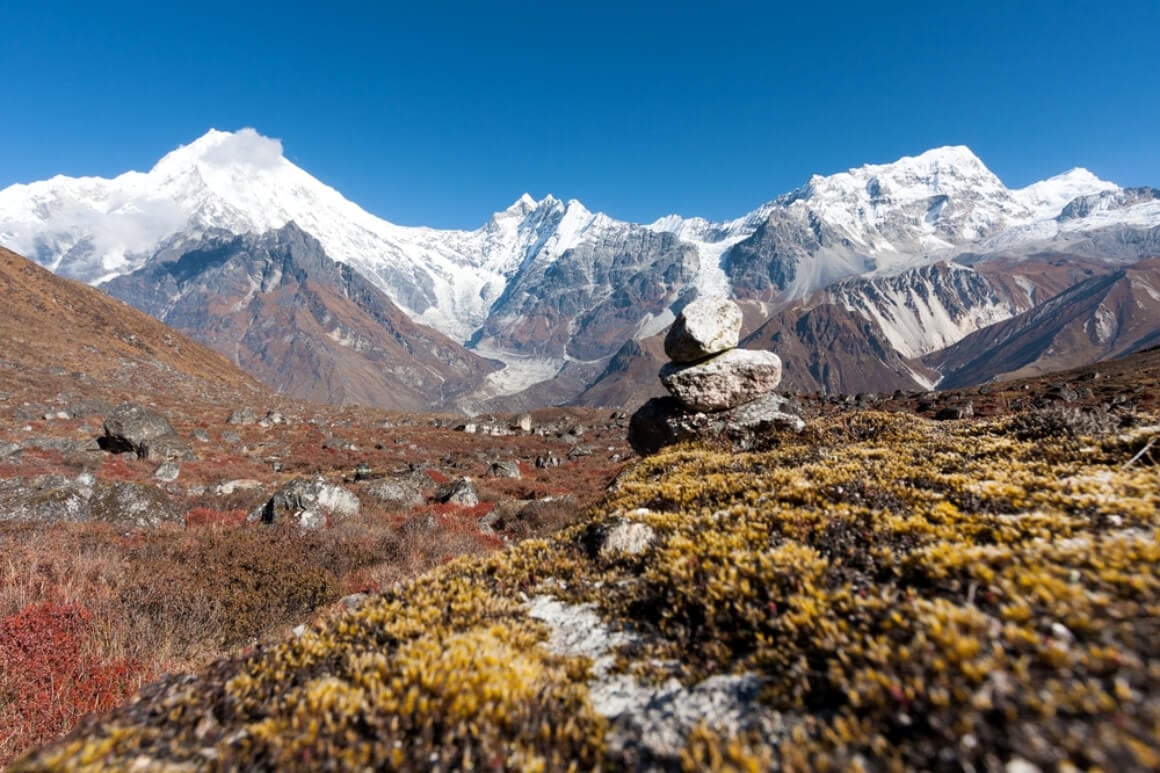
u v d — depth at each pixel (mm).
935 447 10602
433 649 5016
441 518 26297
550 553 8227
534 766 3576
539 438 91250
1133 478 6480
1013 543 5121
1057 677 3205
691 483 10352
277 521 23188
